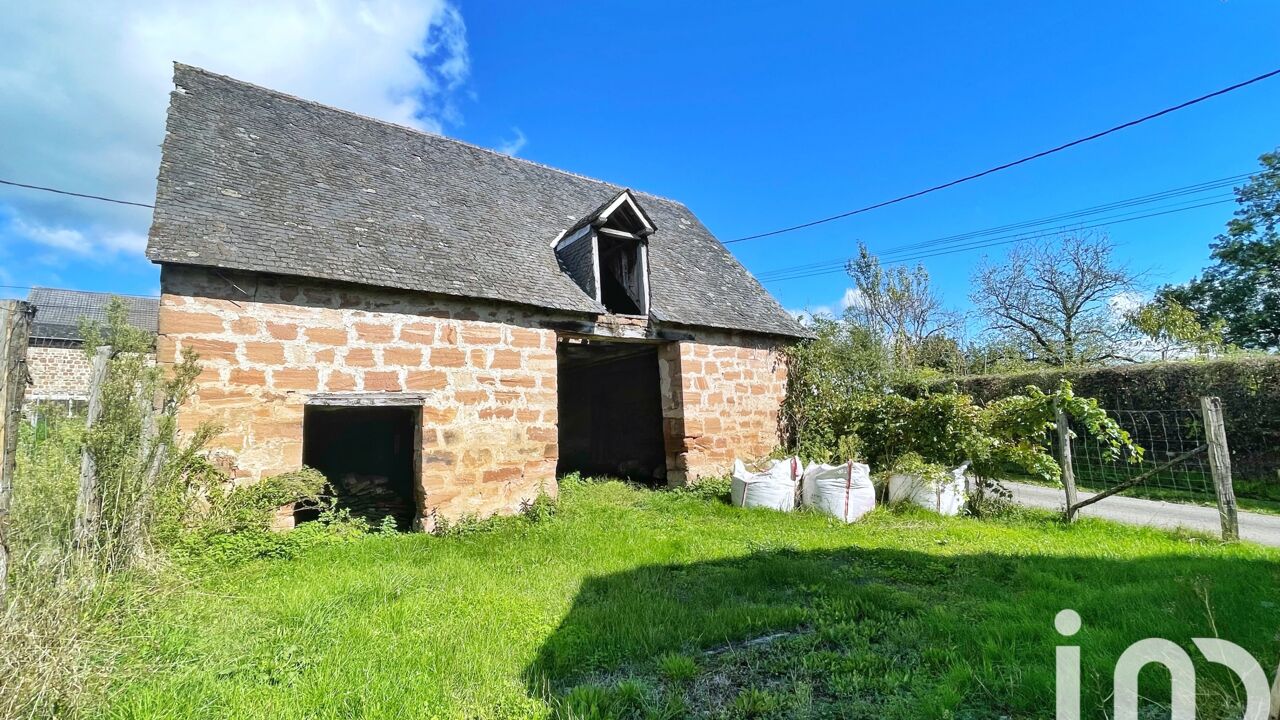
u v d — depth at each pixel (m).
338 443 11.50
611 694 2.85
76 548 3.95
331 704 2.72
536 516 7.52
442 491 7.20
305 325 6.49
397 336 7.07
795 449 11.16
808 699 2.79
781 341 11.77
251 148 7.89
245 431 6.05
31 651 2.75
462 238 8.61
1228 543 5.70
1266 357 9.19
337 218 7.54
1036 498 9.43
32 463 4.42
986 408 8.39
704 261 12.80
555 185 12.18
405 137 10.52
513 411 7.96
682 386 9.96
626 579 4.76
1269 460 8.96
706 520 7.53
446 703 2.76
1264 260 21.41
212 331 5.96
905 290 27.77
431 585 4.57
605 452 13.30
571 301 8.58
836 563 5.34
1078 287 24.42
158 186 6.46
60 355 19.55
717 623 3.76
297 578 4.69
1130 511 8.08
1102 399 11.08
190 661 3.14
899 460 8.53
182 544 4.88
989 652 3.12
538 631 3.62
